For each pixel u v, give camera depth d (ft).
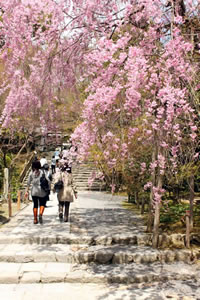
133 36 15.89
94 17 16.25
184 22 15.30
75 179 54.29
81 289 14.28
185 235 19.49
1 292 13.79
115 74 14.17
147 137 17.30
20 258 16.76
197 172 20.11
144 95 14.56
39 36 18.13
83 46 18.45
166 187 25.77
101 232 20.95
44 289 14.20
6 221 24.72
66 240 19.27
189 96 14.71
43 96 20.44
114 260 17.20
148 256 17.35
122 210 31.35
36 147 60.70
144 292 14.01
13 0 16.93
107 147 15.42
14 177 46.26
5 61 19.21
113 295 13.67
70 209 31.60
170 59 13.71
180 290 14.21
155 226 18.92
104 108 13.87
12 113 19.95
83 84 19.12
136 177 28.25
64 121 23.07
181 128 15.43
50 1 16.66
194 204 28.12
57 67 19.34
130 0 15.43
